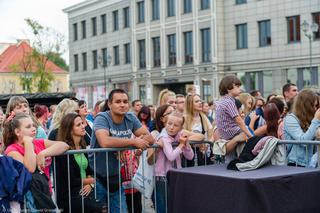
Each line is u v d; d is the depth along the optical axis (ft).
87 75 192.95
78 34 197.26
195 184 19.88
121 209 22.39
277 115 23.90
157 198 23.39
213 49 137.28
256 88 131.44
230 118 24.41
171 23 151.12
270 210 18.12
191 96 28.45
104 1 179.11
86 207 20.86
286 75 124.88
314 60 118.32
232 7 135.13
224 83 24.77
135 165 23.49
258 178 18.03
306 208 19.25
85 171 21.40
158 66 157.89
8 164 18.33
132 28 165.68
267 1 126.93
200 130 28.32
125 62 171.83
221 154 24.20
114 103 21.44
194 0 142.61
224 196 18.65
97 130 21.36
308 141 21.43
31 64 170.71
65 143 20.45
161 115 25.63
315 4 117.50
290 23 123.65
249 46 131.44
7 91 221.66
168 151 22.77
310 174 19.48
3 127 21.62
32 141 19.56
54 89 222.69
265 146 20.97
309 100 23.12
